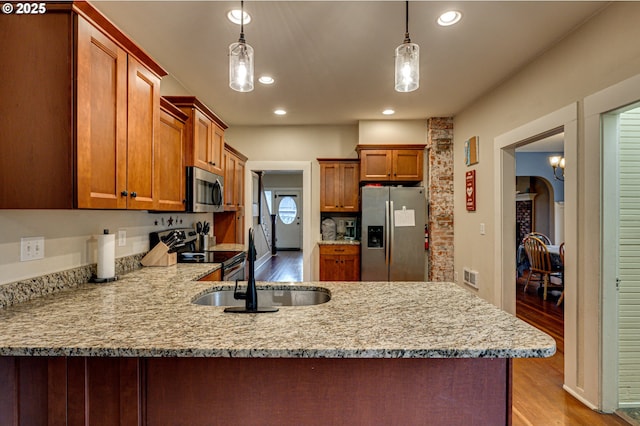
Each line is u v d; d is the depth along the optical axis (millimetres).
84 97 1397
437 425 1251
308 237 5035
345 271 4605
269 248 9523
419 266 4527
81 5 1359
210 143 3141
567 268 2398
